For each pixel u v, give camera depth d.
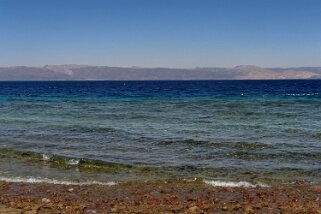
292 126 26.12
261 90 94.12
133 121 29.88
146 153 18.11
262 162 16.28
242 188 12.55
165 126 26.78
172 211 9.85
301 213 9.80
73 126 27.02
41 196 11.48
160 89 107.69
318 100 52.25
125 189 12.38
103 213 9.69
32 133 24.02
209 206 10.41
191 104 47.16
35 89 117.25
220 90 96.50
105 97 66.88
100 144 20.30
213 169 15.20
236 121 29.27
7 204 10.50
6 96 73.00
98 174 14.56
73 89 115.06
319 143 20.03
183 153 18.06
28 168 15.41
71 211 9.79
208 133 23.48
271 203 10.75
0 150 18.55
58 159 16.69
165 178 13.97
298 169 15.15
